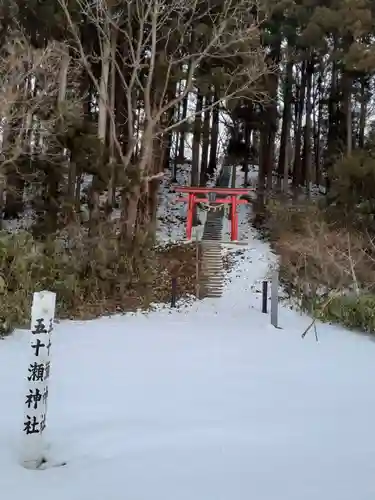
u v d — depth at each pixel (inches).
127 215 673.6
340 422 191.8
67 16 605.3
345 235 631.2
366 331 459.8
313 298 572.4
